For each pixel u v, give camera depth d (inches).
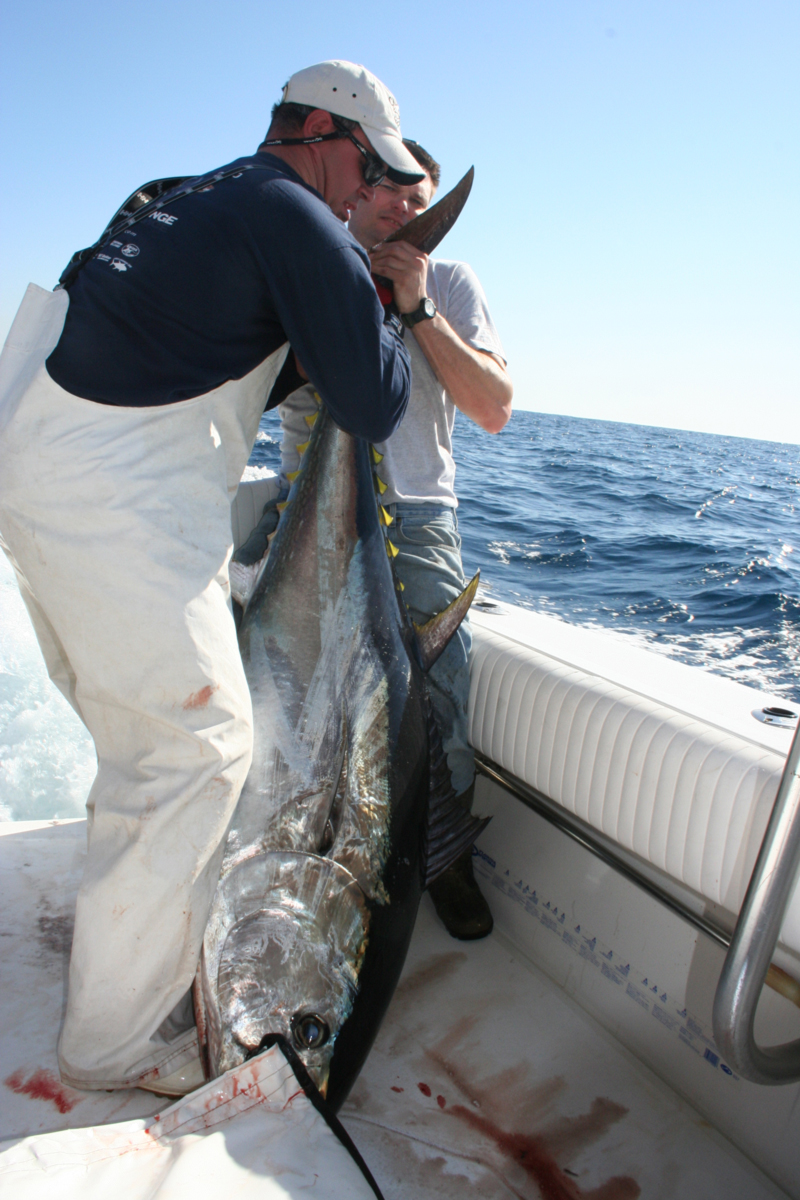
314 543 63.0
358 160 57.9
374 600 64.1
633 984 64.1
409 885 59.9
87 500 47.1
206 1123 45.0
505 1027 65.5
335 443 63.5
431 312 70.5
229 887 53.7
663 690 67.3
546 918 72.4
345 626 62.4
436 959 73.2
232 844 55.1
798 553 356.8
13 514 48.0
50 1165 41.5
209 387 50.3
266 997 50.6
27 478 47.2
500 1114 57.6
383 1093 58.4
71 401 46.7
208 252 48.1
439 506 78.4
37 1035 56.6
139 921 49.7
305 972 51.9
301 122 57.1
